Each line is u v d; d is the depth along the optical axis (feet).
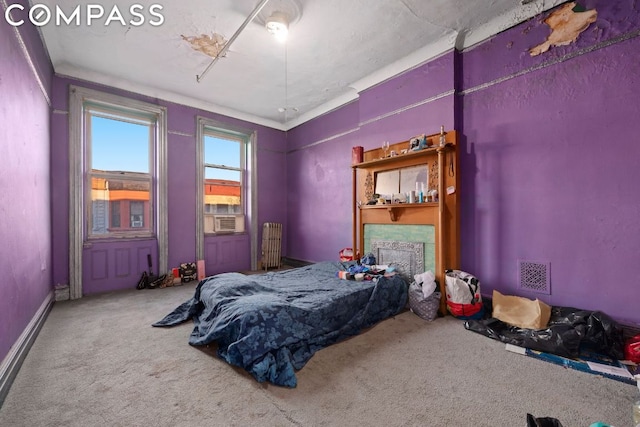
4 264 5.79
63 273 11.78
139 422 4.53
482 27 9.60
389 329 8.39
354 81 13.56
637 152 6.97
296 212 18.76
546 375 5.86
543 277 8.41
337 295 8.00
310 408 4.88
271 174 19.02
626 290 7.11
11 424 4.46
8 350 5.87
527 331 7.45
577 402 4.98
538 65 8.52
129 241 13.64
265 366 5.71
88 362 6.43
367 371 6.06
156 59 11.65
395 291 9.79
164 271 14.42
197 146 15.75
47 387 5.47
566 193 8.03
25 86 7.65
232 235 17.38
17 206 6.78
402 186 11.67
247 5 8.68
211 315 7.52
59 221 11.71
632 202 7.05
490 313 9.25
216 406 4.93
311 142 17.57
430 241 10.52
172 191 14.88
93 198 12.92
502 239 9.27
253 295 7.63
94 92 12.58
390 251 11.83
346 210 15.24
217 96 15.33
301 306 7.09
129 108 13.65
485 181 9.66
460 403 4.98
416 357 6.66
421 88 11.12
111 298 11.87
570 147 7.95
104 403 4.99
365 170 13.15
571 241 7.94
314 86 14.17
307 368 6.18
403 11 8.92
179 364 6.35
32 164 8.34
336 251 15.81
